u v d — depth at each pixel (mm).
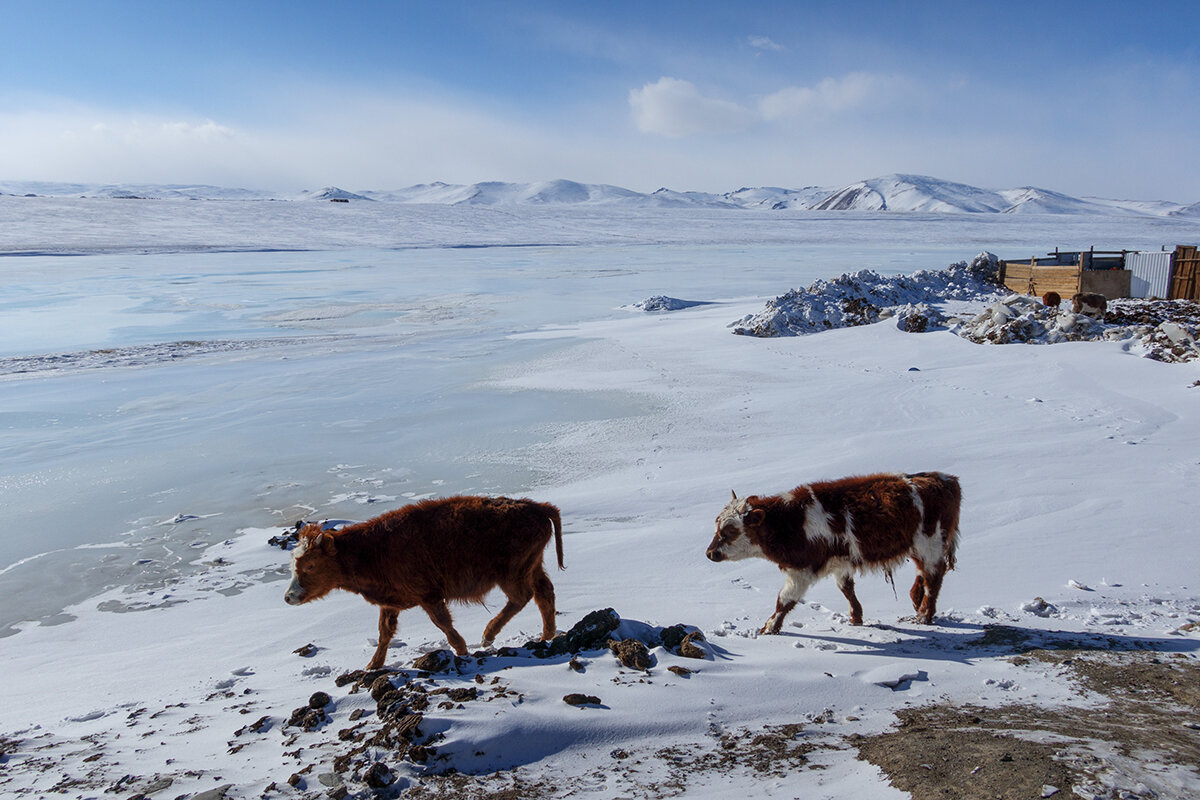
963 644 6078
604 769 4016
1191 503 9672
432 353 25312
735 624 7195
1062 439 13070
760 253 74438
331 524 10734
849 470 12117
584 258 69375
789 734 4422
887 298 29641
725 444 14211
